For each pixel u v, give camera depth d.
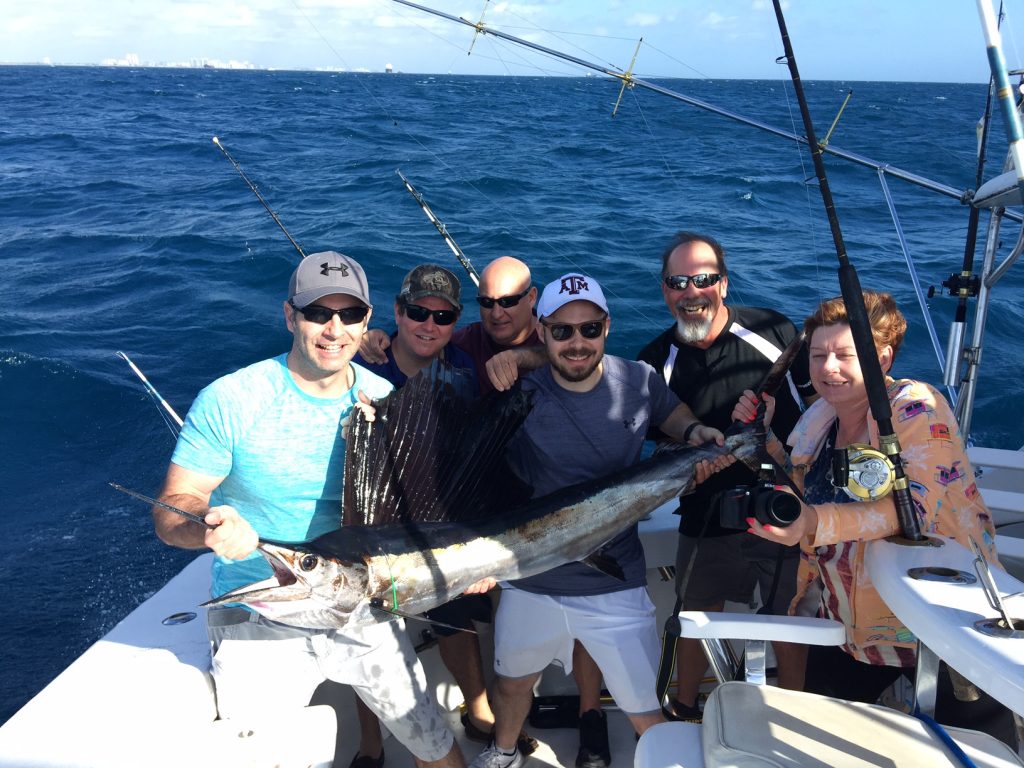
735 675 1.68
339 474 1.86
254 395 1.77
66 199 14.02
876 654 1.67
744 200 13.91
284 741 1.71
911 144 21.30
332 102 43.62
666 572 2.45
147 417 5.55
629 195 14.34
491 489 1.94
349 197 13.90
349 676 1.82
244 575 1.80
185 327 7.33
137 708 1.68
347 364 1.86
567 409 2.10
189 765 1.60
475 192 14.45
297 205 13.19
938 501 1.50
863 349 1.47
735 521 1.50
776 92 56.47
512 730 2.09
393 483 1.83
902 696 1.91
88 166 18.31
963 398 2.35
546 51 3.07
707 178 16.22
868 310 1.68
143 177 16.44
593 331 1.99
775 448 2.13
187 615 2.01
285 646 1.76
